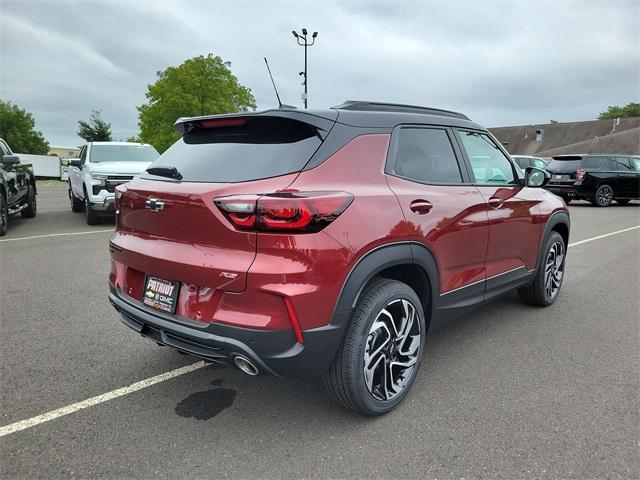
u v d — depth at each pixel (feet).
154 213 8.70
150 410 9.27
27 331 13.23
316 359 7.83
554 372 11.00
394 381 9.31
